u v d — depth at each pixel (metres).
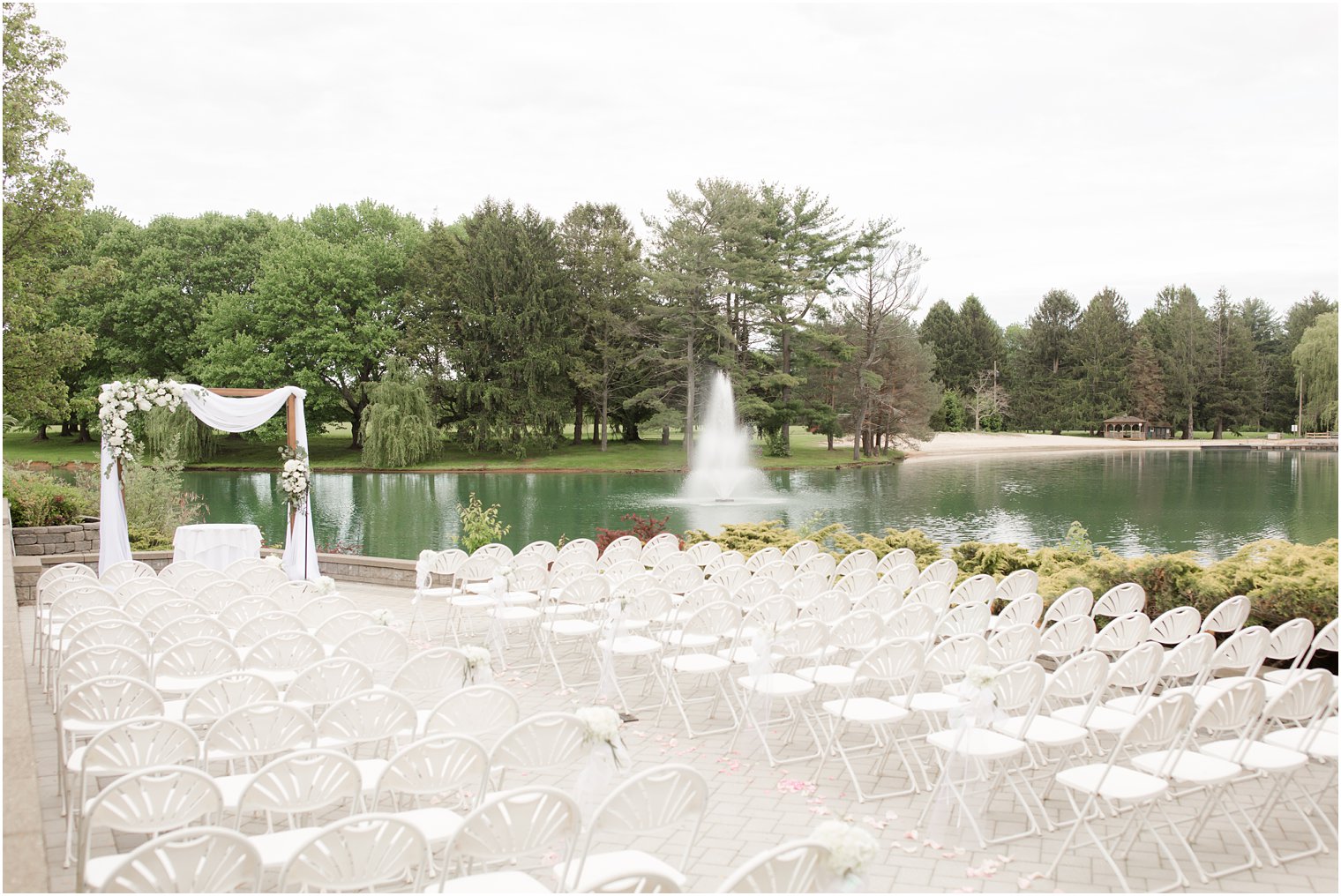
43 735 5.80
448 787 3.45
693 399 46.34
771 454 50.12
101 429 11.31
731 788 4.92
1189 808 4.66
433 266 50.84
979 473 40.97
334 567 12.70
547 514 25.94
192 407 11.85
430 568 8.84
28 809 2.78
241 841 2.49
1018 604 6.66
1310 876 3.84
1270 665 6.82
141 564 8.70
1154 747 5.55
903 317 49.59
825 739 5.82
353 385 50.97
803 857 2.46
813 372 50.66
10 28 22.14
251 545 11.70
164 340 50.00
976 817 4.38
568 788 4.80
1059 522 23.20
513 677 7.47
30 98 22.50
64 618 6.43
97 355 49.62
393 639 5.32
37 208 22.94
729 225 44.69
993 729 4.51
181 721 4.34
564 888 2.93
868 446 52.12
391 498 30.33
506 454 49.34
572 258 51.19
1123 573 7.50
